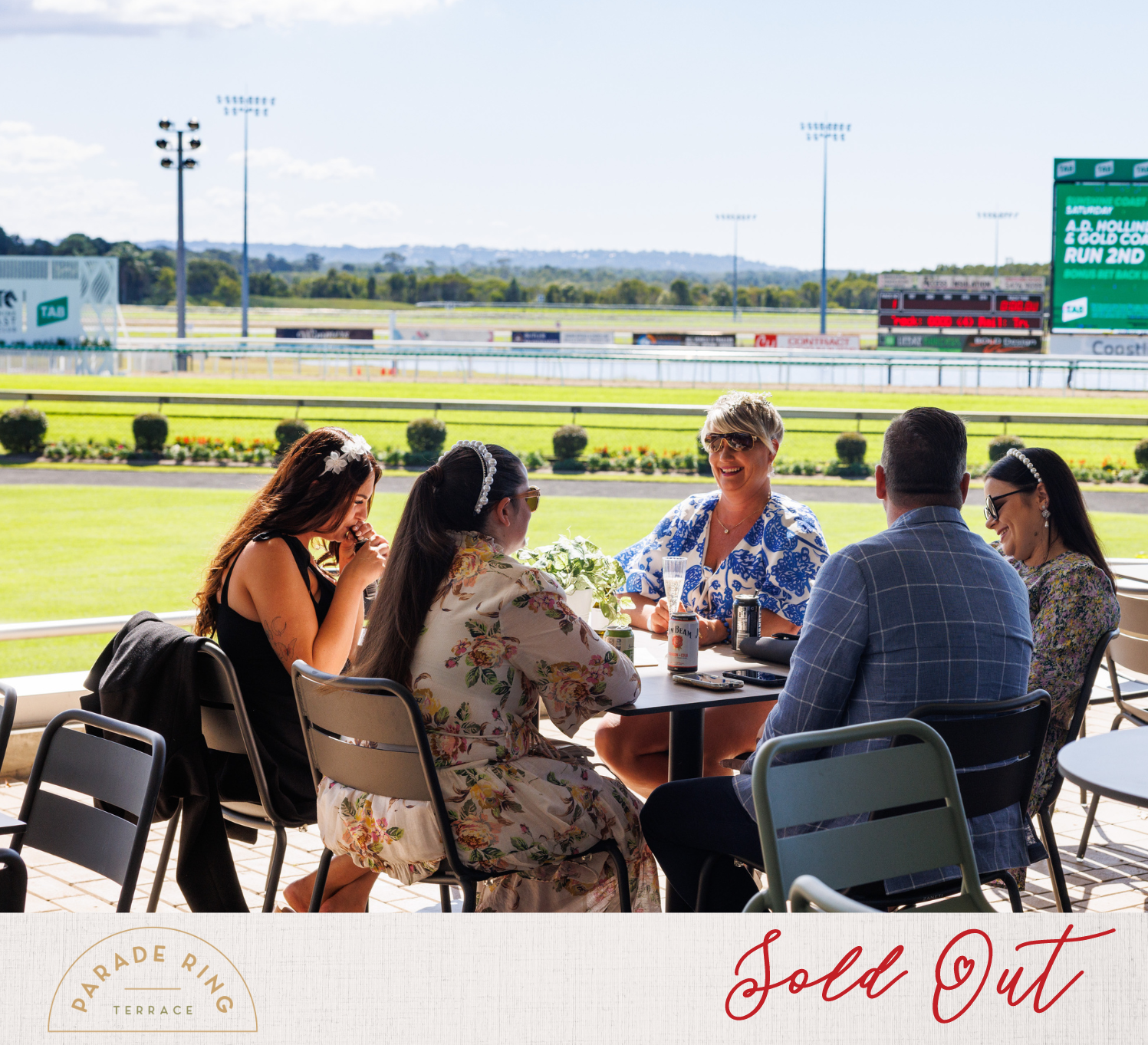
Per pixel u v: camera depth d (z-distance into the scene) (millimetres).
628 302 163500
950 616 2334
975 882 2020
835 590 2377
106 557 19641
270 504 3123
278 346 54750
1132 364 43156
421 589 2494
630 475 30781
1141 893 3572
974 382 53625
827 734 1896
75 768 2146
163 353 48906
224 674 2842
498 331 66938
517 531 2637
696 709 3064
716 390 47969
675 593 3420
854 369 56781
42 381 41438
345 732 2504
